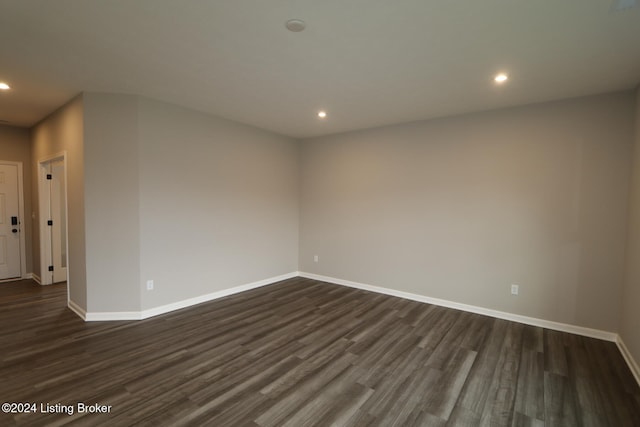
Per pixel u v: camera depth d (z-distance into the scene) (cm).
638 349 254
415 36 221
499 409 213
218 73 289
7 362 264
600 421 204
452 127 413
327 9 190
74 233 371
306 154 570
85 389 228
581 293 336
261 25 209
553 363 275
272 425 194
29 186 521
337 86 318
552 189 350
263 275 518
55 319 357
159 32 219
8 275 513
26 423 192
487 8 187
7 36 225
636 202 283
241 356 280
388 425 196
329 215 541
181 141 394
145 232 364
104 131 345
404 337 325
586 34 213
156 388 231
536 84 303
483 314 394
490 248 388
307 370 259
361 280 505
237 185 468
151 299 372
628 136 312
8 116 439
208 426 192
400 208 460
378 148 480
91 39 229
